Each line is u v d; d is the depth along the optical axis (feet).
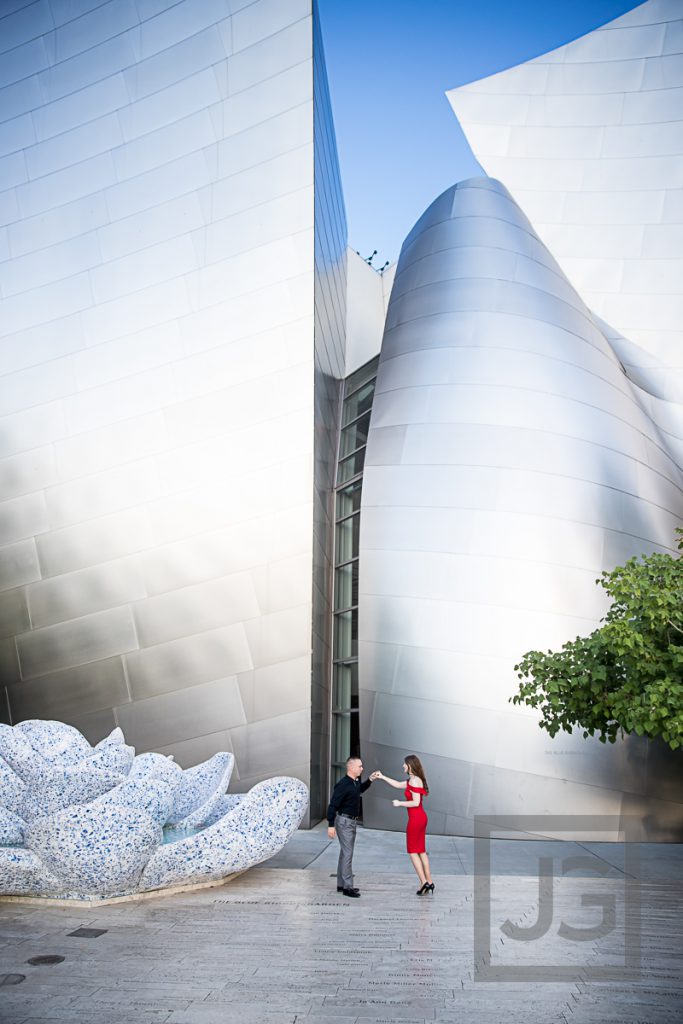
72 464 58.23
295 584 53.67
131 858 29.76
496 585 51.29
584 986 19.67
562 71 82.23
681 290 74.64
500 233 64.59
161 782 32.68
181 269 57.93
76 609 57.06
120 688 55.88
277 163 56.80
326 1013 17.90
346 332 90.22
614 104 80.18
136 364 58.03
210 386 56.44
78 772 32.71
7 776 34.06
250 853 33.06
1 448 59.52
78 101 61.67
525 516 52.75
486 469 54.24
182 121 59.26
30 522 58.44
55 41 62.80
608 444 56.85
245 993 19.38
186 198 58.39
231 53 58.80
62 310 59.82
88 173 60.75
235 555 54.80
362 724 52.21
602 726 40.98
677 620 37.91
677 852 43.60
